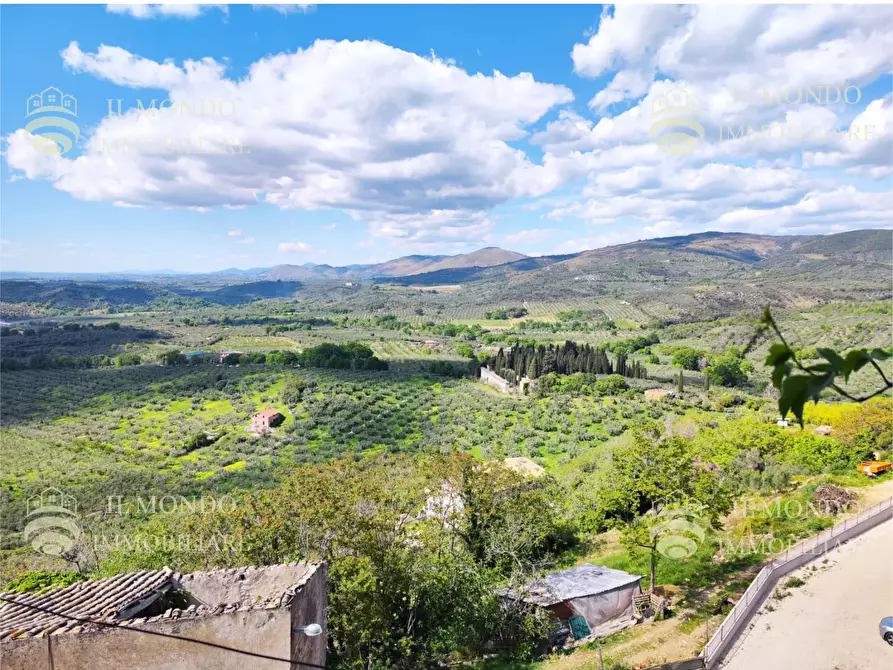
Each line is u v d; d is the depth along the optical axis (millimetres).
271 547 22594
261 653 12773
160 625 12250
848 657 19562
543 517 31625
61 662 11891
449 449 71625
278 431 85062
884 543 28281
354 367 128375
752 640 21125
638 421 76375
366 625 20562
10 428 91625
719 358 108938
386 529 23328
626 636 23484
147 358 151375
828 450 42625
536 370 109562
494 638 24469
